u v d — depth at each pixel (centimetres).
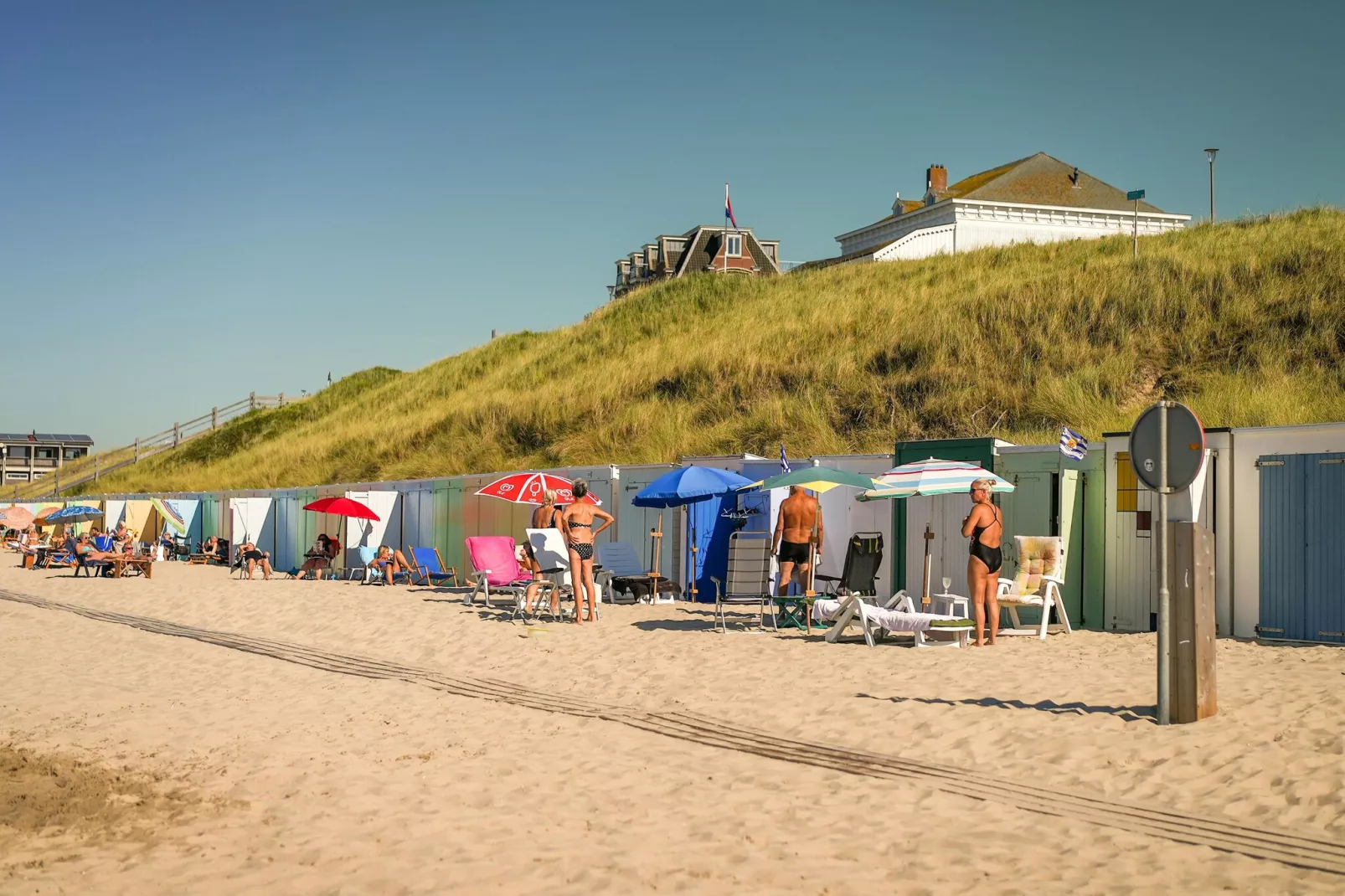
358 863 532
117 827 598
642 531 1833
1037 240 4725
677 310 3703
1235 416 1802
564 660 1124
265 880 507
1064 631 1278
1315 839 527
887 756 713
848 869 512
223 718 902
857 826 577
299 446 3938
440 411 3525
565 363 3588
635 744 775
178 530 3180
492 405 3206
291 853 548
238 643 1344
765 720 824
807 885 491
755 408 2505
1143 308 2275
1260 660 1020
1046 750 699
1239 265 2305
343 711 918
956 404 2208
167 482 4422
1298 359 1977
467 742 792
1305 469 1173
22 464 7681
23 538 3606
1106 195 4862
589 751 757
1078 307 2378
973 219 4684
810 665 1034
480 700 948
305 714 909
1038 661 1023
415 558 2123
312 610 1631
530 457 2789
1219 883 479
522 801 639
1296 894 464
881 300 2973
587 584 1424
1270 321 2092
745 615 1479
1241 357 2044
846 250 5544
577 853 539
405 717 888
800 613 1316
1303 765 625
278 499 2730
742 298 3656
